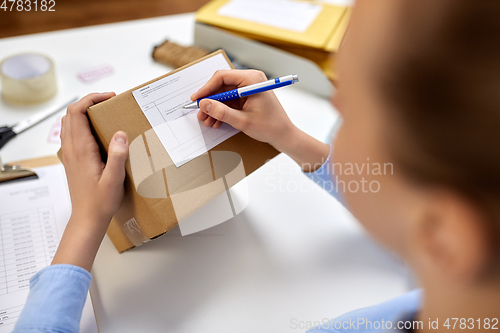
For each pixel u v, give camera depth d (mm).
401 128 186
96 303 556
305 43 832
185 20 1024
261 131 560
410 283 586
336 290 584
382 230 246
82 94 831
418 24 165
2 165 673
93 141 521
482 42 155
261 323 550
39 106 797
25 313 446
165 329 540
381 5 176
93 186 502
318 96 866
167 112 540
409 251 241
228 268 601
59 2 1579
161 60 902
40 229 605
